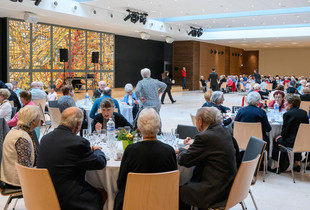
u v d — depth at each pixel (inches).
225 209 102.8
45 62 552.7
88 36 634.8
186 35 730.8
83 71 631.8
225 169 103.7
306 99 292.4
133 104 285.3
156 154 98.0
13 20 495.2
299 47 1086.4
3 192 114.0
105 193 111.7
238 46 1047.6
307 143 176.2
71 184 96.8
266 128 182.7
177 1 445.4
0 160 119.3
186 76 852.6
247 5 467.2
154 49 826.2
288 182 179.8
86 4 476.4
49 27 552.7
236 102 578.9
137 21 579.2
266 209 145.0
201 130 113.0
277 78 782.5
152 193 93.4
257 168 130.3
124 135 124.0
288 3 451.2
